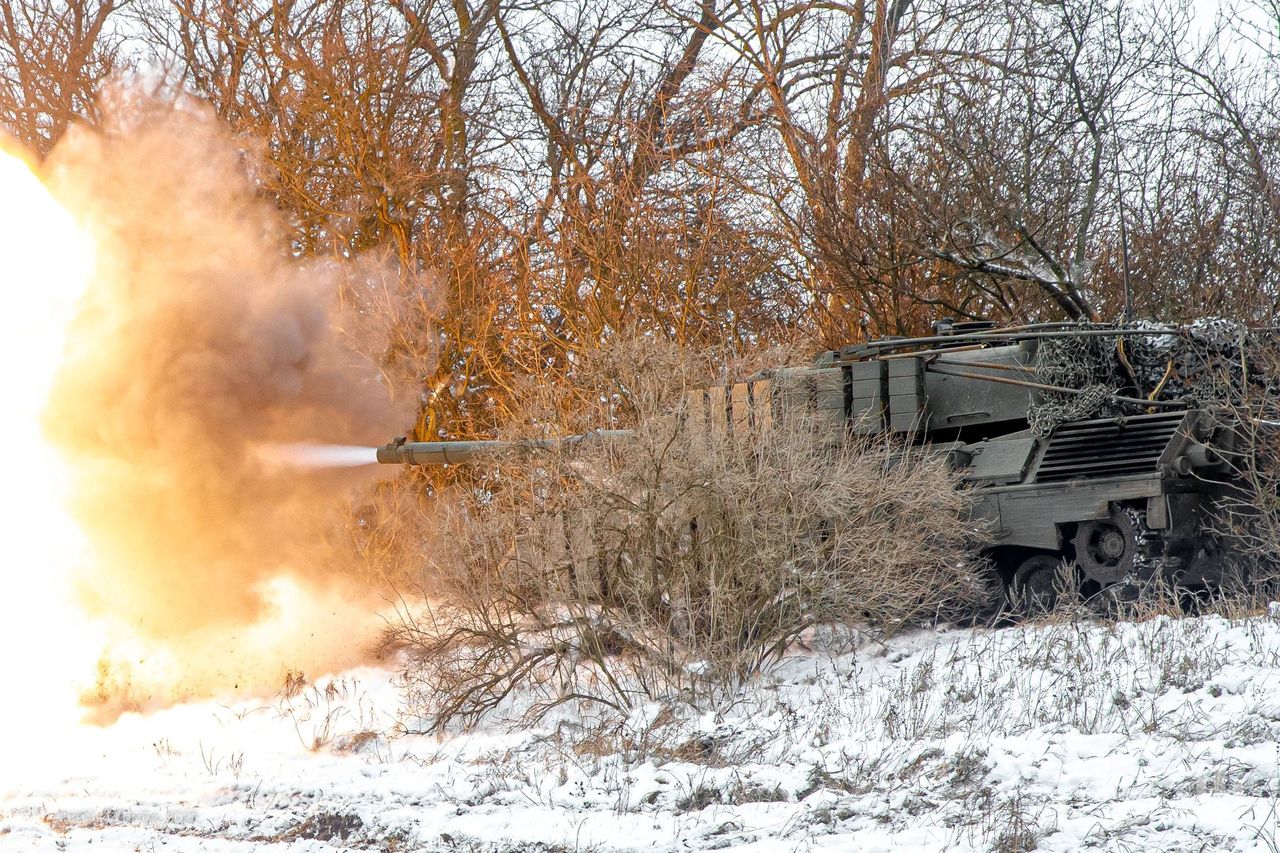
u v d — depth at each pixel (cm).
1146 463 3384
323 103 6138
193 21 6744
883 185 5719
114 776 2936
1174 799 1972
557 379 5588
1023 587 3662
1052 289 5241
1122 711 2498
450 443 4178
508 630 3488
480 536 3450
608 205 6309
